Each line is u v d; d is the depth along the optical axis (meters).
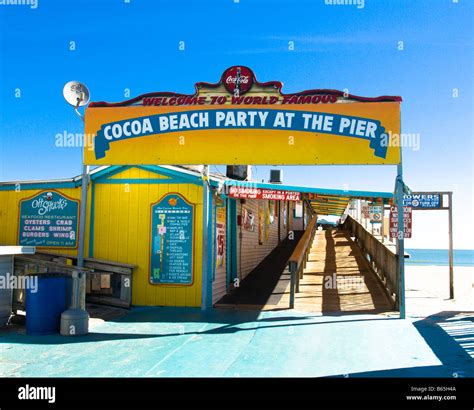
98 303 11.16
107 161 10.80
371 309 10.61
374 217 21.59
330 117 10.30
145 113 10.79
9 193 12.23
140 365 6.31
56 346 7.38
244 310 10.64
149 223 11.48
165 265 11.29
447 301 12.52
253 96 10.53
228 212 13.41
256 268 16.86
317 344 7.45
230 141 10.52
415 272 25.30
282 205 24.41
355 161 10.20
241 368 6.15
